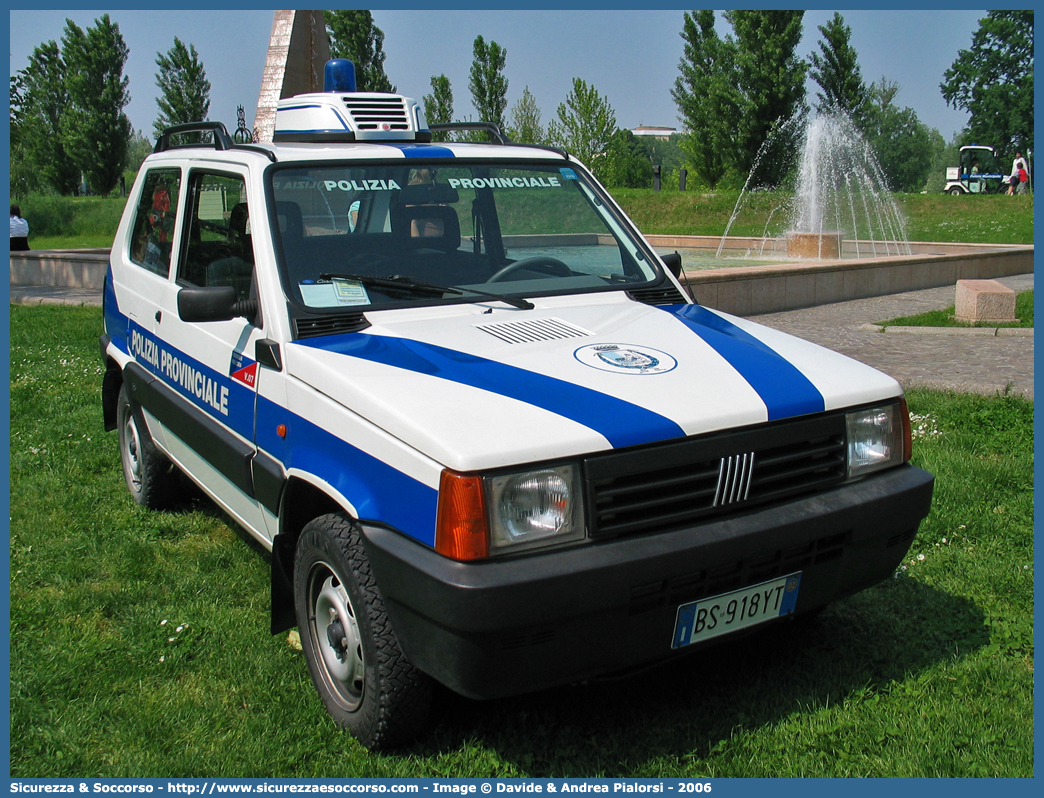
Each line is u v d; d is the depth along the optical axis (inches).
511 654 97.0
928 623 144.8
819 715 120.0
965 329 430.6
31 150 2285.9
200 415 154.9
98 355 378.9
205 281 158.4
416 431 100.2
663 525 104.7
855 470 120.0
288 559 128.9
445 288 141.7
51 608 155.0
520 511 97.2
